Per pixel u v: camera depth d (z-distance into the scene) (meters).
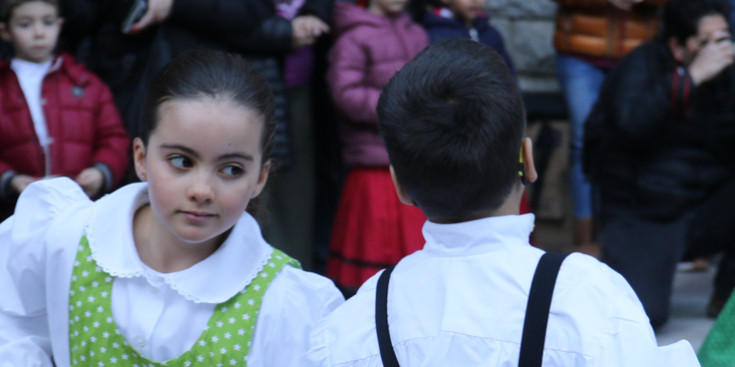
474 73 4.27
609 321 4.13
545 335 4.11
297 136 10.89
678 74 10.55
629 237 10.91
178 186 4.69
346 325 4.52
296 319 5.11
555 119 13.88
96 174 9.27
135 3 9.56
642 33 12.83
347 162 10.78
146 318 4.98
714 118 10.63
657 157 10.84
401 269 4.55
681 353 4.26
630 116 10.45
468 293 4.27
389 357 4.33
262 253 5.20
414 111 4.31
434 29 11.34
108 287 5.06
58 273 5.19
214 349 4.97
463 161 4.22
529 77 15.14
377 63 10.55
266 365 5.07
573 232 13.54
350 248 10.68
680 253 10.86
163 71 4.86
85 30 9.99
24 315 5.40
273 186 10.70
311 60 10.95
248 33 10.05
